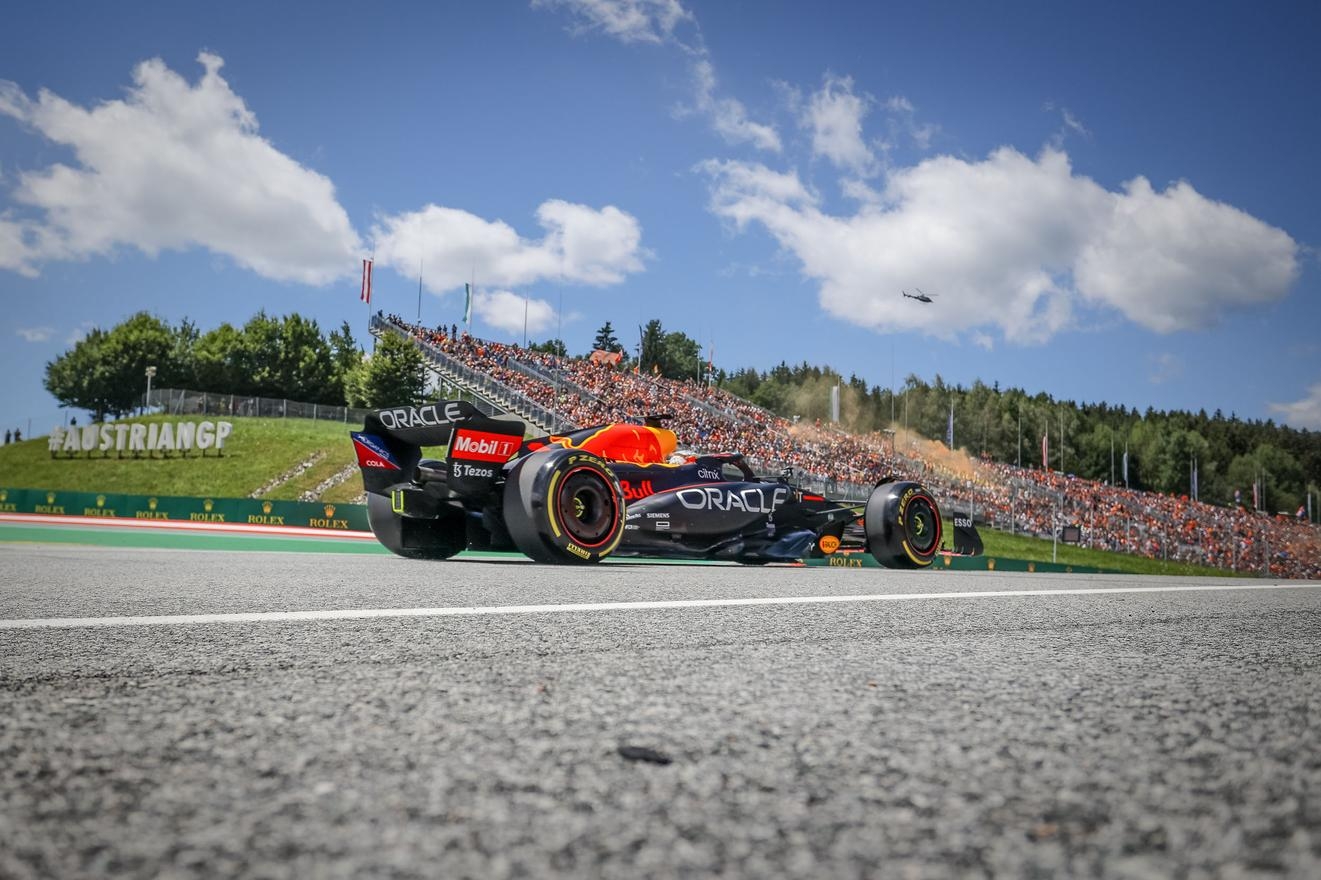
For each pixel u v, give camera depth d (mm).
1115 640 2422
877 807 886
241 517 23531
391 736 1160
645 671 1718
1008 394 113938
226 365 76562
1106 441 109250
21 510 26469
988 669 1831
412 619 2525
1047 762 1070
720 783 966
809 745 1143
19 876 673
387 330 62125
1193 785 969
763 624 2602
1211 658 2088
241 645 1977
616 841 781
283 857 729
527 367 53875
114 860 714
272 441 42500
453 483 5965
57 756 1035
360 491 38000
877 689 1565
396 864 718
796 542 7797
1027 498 51156
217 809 853
